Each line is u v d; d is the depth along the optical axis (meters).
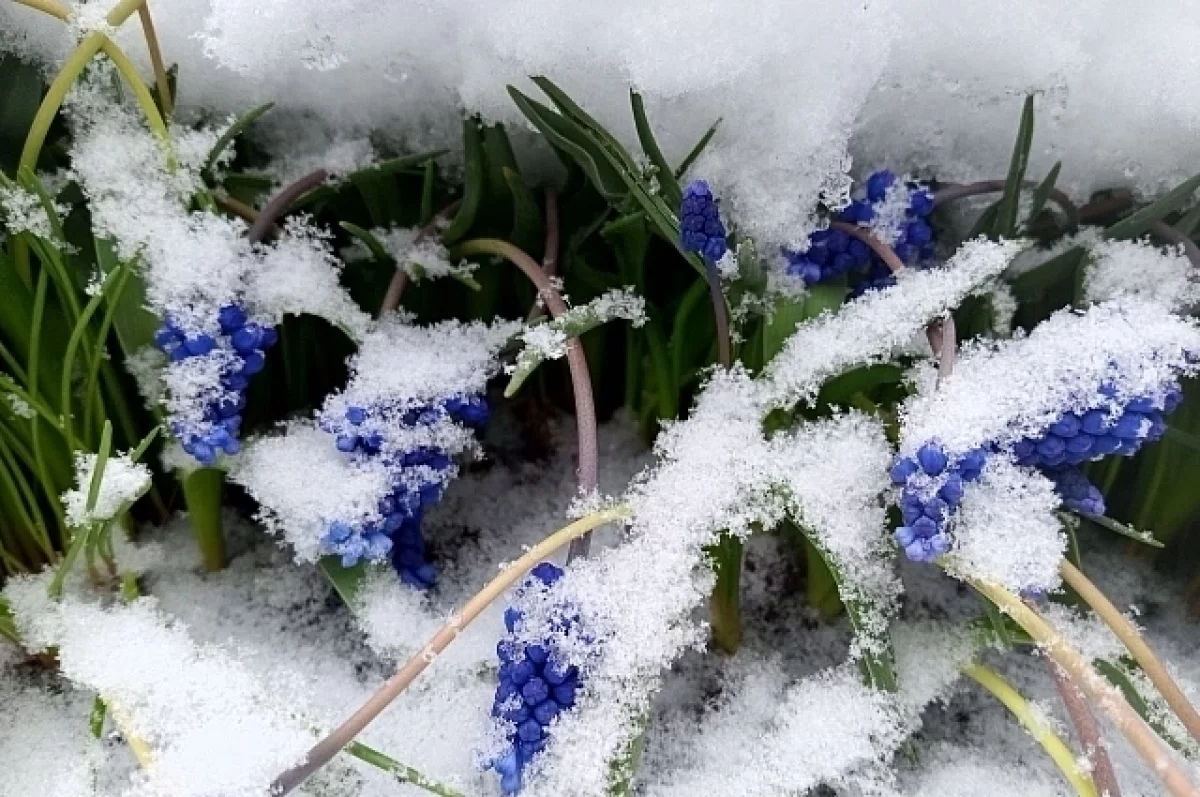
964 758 0.51
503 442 0.58
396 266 0.54
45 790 0.49
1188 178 0.53
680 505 0.49
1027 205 0.54
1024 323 0.54
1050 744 0.48
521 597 0.47
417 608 0.51
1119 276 0.52
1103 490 0.54
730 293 0.51
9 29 0.50
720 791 0.49
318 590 0.54
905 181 0.52
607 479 0.57
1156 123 0.52
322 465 0.50
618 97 0.52
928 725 0.52
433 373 0.51
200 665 0.48
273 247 0.52
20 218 0.48
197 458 0.49
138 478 0.48
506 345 0.52
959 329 0.53
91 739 0.49
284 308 0.51
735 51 0.50
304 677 0.51
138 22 0.51
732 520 0.49
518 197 0.52
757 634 0.54
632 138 0.52
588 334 0.55
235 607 0.54
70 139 0.51
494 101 0.51
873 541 0.49
